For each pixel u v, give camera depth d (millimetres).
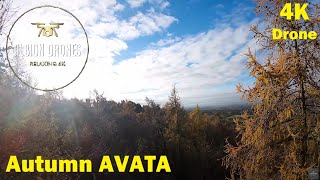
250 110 7910
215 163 33469
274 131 7422
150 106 41094
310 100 7234
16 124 8492
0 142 8039
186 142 33000
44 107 10578
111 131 29891
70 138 16781
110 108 37625
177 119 31953
